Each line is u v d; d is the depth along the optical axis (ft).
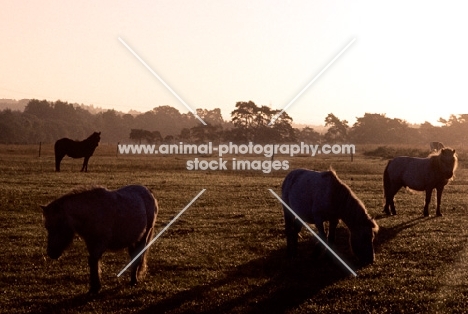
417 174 66.69
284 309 32.19
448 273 39.68
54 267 40.78
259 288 36.22
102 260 42.98
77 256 44.24
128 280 37.58
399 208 74.18
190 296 34.40
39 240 49.88
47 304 32.48
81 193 32.73
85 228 32.71
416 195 90.99
